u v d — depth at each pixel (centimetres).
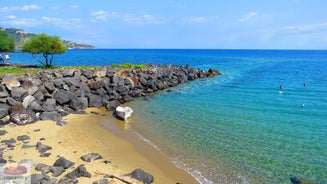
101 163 1441
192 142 1838
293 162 1531
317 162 1529
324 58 14375
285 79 5131
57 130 1966
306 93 3638
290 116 2486
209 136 1959
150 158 1571
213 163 1520
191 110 2727
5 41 4881
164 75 4716
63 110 2494
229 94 3597
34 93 2525
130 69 4694
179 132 2047
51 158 1445
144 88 3853
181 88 4138
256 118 2425
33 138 1758
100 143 1773
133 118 2430
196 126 2195
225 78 5350
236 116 2494
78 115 2453
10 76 2641
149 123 2278
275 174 1391
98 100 2827
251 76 5672
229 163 1520
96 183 1154
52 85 2788
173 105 2959
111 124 2228
